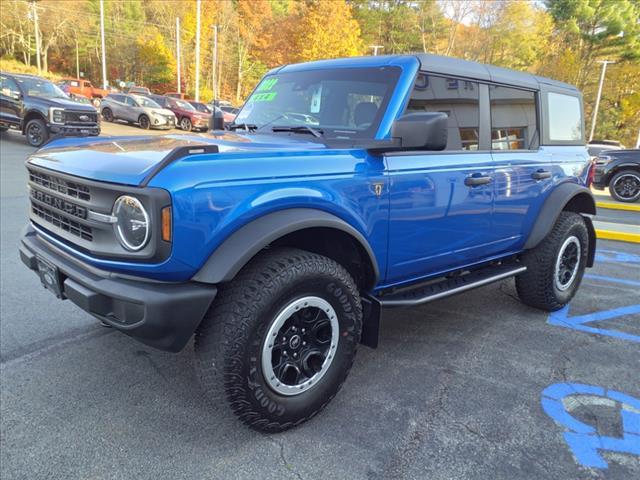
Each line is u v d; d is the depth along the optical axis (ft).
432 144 8.35
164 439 8.17
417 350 11.88
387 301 9.95
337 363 8.80
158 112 82.94
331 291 8.37
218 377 7.48
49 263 8.43
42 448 7.84
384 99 9.82
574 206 15.58
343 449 8.07
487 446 8.28
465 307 15.02
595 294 16.74
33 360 10.59
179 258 6.95
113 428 8.41
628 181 41.55
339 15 147.84
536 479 7.55
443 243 10.91
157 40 213.87
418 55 10.41
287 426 8.35
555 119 14.55
